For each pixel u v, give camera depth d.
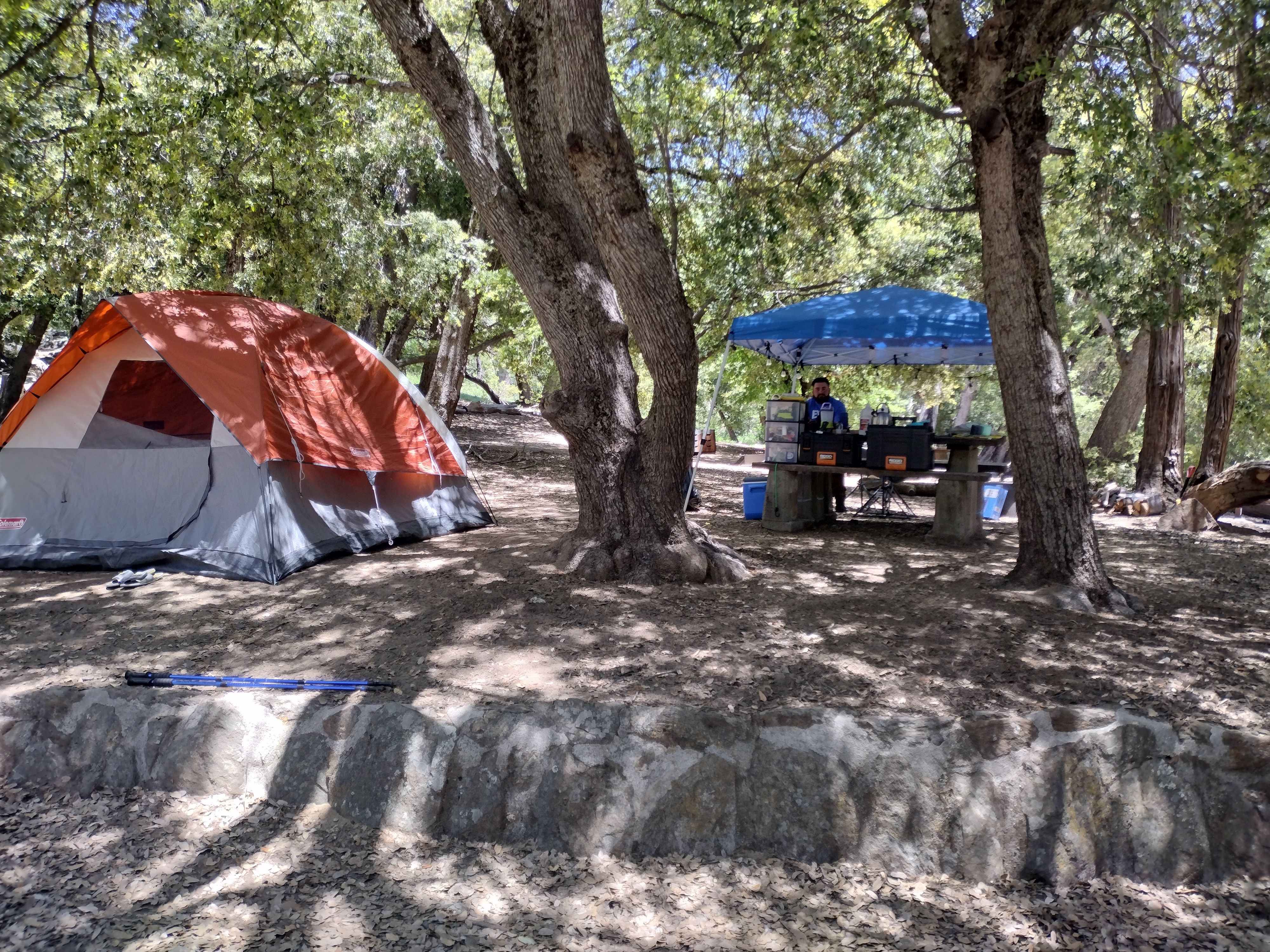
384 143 13.03
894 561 7.54
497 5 6.62
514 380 40.75
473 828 3.86
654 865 3.74
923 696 4.29
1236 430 23.16
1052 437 6.11
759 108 11.31
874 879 3.72
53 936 3.21
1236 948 3.39
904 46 9.00
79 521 6.95
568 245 6.37
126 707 4.24
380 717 4.05
